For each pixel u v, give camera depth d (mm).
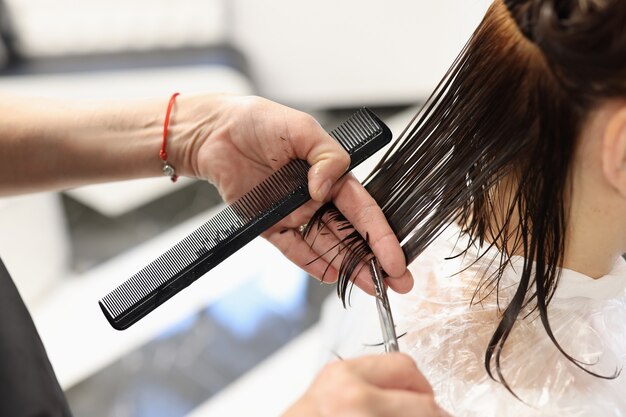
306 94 2189
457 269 720
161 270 699
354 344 818
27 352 462
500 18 577
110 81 1936
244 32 2039
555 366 643
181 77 1945
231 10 1991
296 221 746
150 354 1616
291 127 749
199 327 1664
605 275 678
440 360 661
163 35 2006
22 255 1625
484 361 650
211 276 1754
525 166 592
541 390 628
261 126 775
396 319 716
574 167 581
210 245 690
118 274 1783
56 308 1707
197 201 1967
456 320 687
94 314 1689
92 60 1985
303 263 762
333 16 1999
